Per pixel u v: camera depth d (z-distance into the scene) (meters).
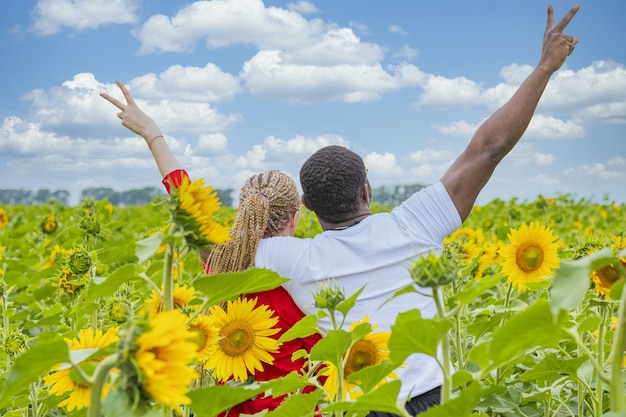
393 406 1.58
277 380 1.85
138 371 1.25
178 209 1.64
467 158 2.77
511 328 1.51
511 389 2.90
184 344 1.28
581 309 2.98
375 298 2.61
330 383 2.18
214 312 2.41
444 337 1.59
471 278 4.29
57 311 3.69
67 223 8.09
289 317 2.73
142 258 1.57
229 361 2.39
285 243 2.78
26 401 2.71
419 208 2.74
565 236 7.50
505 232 6.33
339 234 2.73
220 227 1.67
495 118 2.74
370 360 2.17
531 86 2.76
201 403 1.74
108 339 1.87
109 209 7.80
